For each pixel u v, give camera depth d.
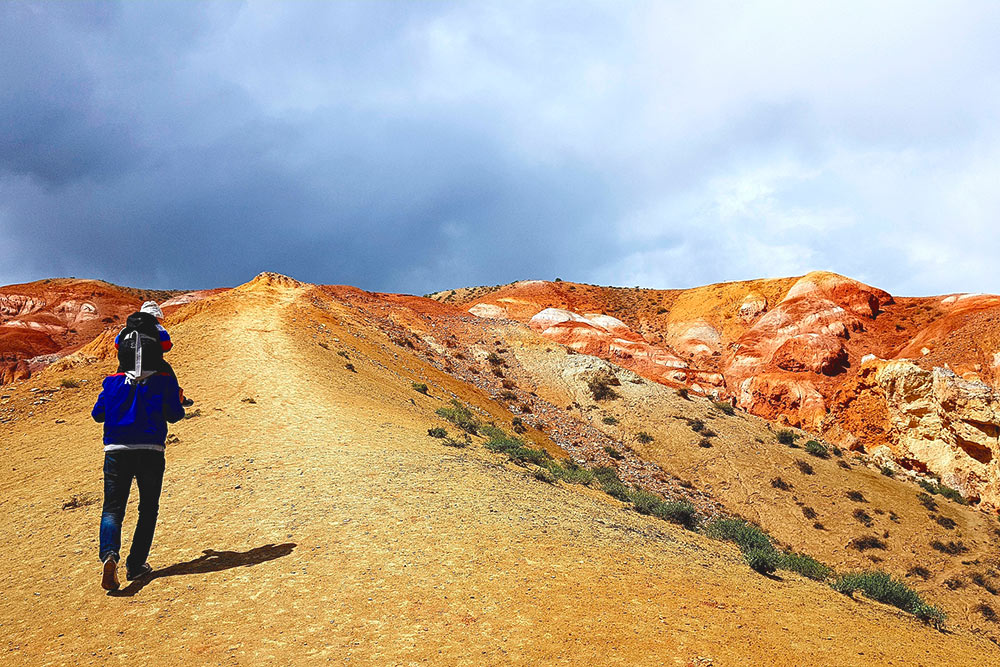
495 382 55.78
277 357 28.00
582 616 6.07
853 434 70.00
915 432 62.06
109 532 5.78
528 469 18.28
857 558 36.22
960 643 9.11
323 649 5.02
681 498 39.19
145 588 6.23
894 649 7.32
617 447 47.16
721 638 6.11
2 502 11.64
